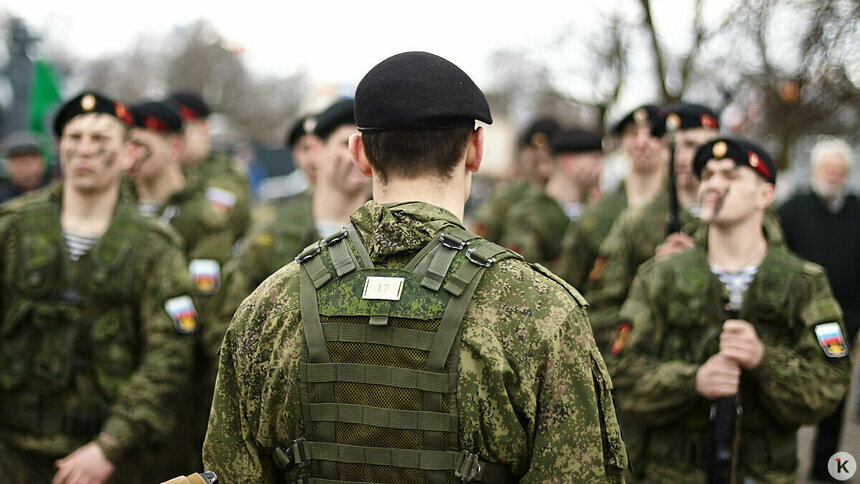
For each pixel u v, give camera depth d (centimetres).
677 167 429
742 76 884
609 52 1289
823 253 567
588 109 1512
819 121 822
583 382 161
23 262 336
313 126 443
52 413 334
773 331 305
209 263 454
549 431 158
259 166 2097
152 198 489
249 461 174
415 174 171
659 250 360
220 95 4006
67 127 342
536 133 768
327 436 164
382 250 167
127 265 341
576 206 661
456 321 159
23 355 333
